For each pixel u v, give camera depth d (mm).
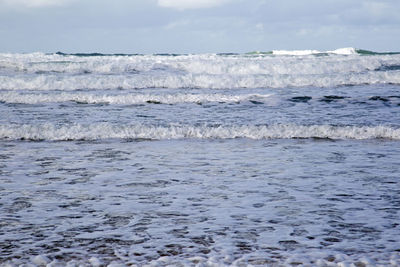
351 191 5699
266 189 5805
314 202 5246
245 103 13789
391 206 5105
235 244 3990
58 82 16750
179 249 3885
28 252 3816
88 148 8359
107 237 4176
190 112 12297
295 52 38844
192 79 17750
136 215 4816
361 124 10523
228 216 4773
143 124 10508
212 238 4145
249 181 6191
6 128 9523
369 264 3537
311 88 17125
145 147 8469
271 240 4082
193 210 4980
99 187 5902
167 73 20219
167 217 4746
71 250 3865
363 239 4102
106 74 19562
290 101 14039
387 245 3957
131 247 3938
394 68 23141
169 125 10383
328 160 7414
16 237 4160
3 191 5684
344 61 23219
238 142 8945
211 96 14422
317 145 8648
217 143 8852
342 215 4789
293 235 4207
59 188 5844
